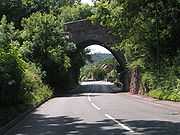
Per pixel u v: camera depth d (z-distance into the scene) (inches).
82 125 714.8
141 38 1797.5
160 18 1686.8
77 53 2815.0
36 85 1539.1
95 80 7194.9
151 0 1676.9
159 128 648.4
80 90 2861.7
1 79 923.4
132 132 602.5
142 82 1902.1
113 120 786.2
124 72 2699.3
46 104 1362.0
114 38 2620.6
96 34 2659.9
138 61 1859.0
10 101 983.0
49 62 2143.2
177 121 756.6
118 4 1766.7
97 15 1886.1
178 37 1718.8
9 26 1995.6
